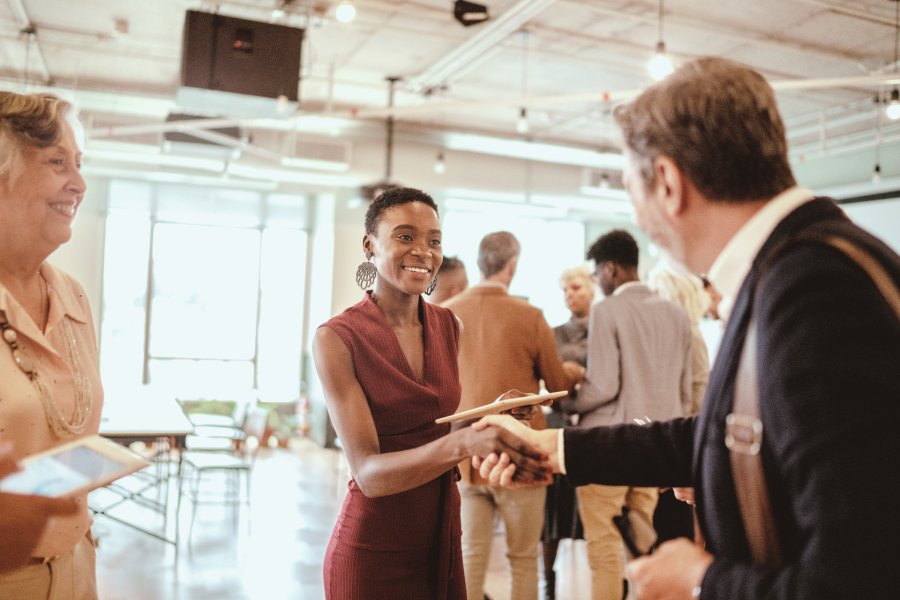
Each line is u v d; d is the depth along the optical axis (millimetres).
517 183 10266
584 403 2834
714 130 763
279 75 5156
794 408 617
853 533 562
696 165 775
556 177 10484
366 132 8742
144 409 5137
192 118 7621
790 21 5891
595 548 2717
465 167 9961
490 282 2682
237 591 3828
